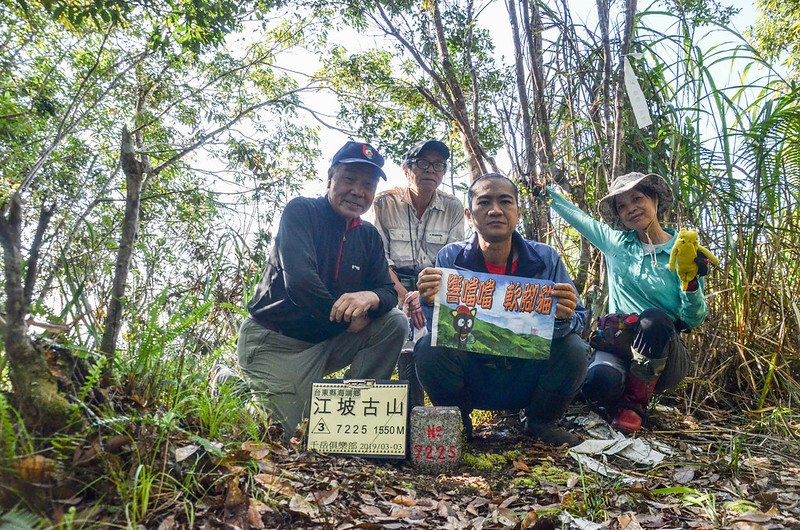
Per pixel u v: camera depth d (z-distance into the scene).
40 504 1.73
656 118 4.69
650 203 3.77
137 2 6.28
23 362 1.92
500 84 5.47
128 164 2.36
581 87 4.73
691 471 2.92
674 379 3.69
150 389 2.44
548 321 3.14
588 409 3.83
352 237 3.52
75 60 9.66
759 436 3.57
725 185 4.65
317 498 2.16
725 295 4.45
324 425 2.93
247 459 2.27
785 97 4.62
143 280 3.28
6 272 1.89
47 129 8.63
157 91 10.15
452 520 2.22
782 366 4.14
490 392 3.44
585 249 4.42
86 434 1.91
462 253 3.48
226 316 4.26
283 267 3.29
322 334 3.38
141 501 1.86
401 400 2.95
